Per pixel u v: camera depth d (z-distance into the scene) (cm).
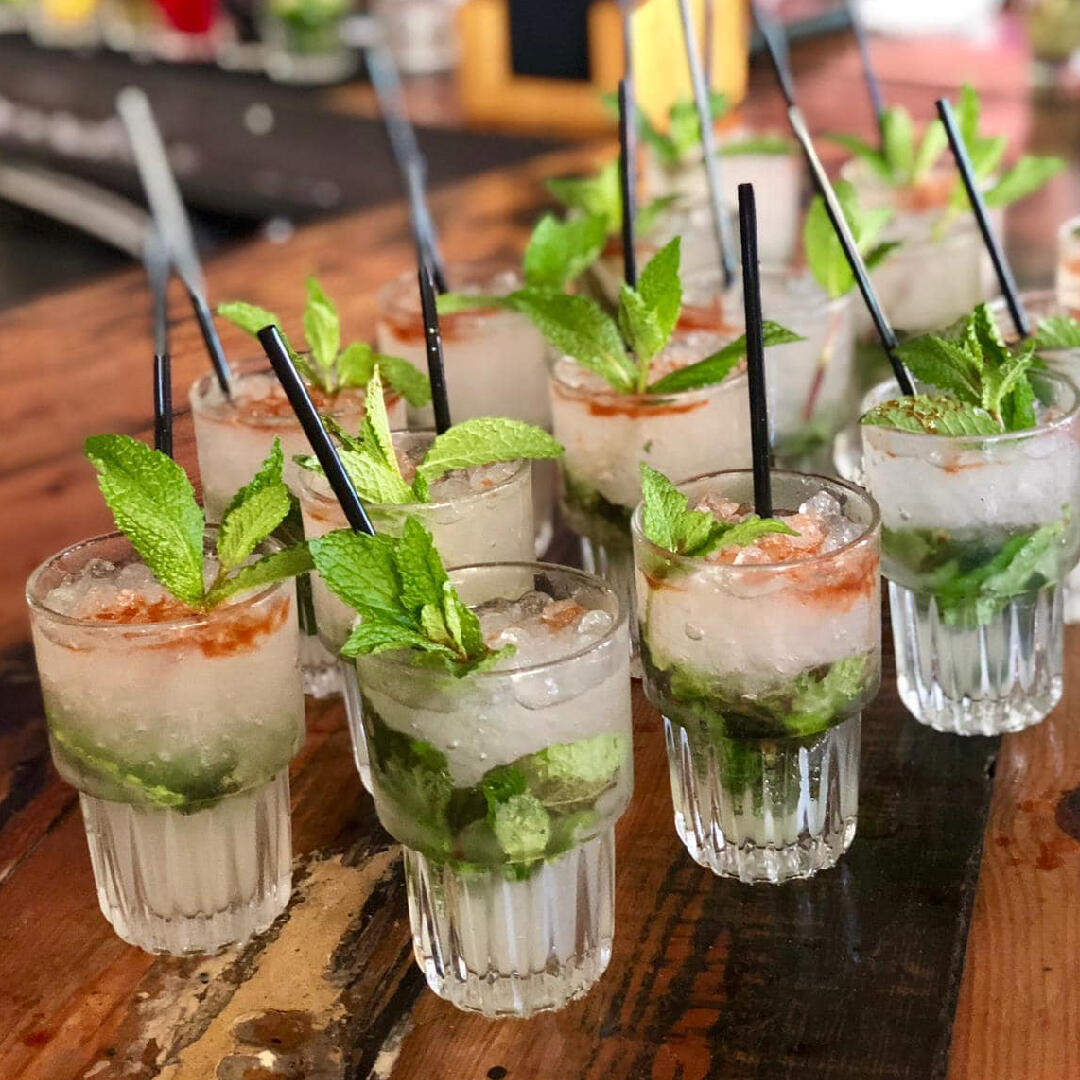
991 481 60
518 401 85
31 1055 50
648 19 113
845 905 55
